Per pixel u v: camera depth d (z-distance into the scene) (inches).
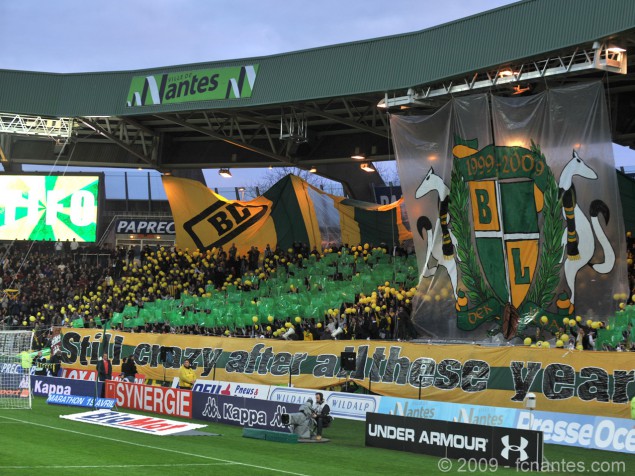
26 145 2053.4
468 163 1288.1
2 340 1293.1
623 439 802.2
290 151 1893.5
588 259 1178.6
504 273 1248.8
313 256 1738.4
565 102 1195.3
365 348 1101.1
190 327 1560.0
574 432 838.5
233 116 1754.4
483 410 857.5
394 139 1375.5
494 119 1262.3
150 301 1733.5
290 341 1172.5
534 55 1190.3
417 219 1347.2
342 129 1851.6
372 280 1552.7
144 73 1676.9
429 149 1337.4
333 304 1480.1
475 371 997.2
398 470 701.3
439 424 787.4
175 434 896.3
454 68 1298.0
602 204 1169.4
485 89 1339.8
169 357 1258.0
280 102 1526.8
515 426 828.6
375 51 1421.0
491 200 1264.8
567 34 1152.8
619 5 1095.0
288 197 1936.5
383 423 839.7
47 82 1728.6
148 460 702.5
